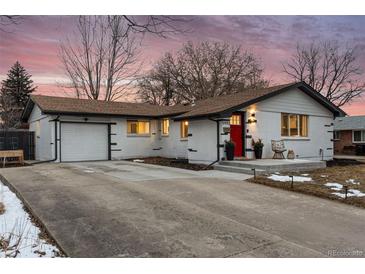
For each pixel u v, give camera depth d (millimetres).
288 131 15812
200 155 14453
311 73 33750
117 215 5840
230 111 13055
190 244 4555
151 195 7480
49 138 15914
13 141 17797
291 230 5285
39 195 7316
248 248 4465
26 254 4203
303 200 7473
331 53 32688
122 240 4656
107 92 25766
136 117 18172
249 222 5680
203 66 33969
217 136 13422
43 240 4734
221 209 6500
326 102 16922
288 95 15680
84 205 6480
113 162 15773
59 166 13414
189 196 7527
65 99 18375
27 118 20609
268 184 9227
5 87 37531
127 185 8633
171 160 16500
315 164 12766
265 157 14742
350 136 29438
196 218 5789
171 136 18469
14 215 5957
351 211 6582
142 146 18875
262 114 14734
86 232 4953
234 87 33688
